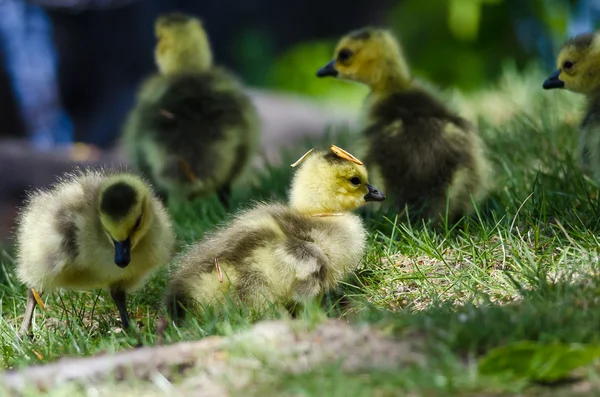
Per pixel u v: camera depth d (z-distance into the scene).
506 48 27.23
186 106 15.06
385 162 12.84
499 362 7.32
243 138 15.45
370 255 11.40
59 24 38.25
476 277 10.34
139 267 10.38
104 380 8.10
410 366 7.53
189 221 13.99
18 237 10.96
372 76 14.81
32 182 23.88
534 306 8.64
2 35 37.62
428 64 27.41
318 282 10.19
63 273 10.29
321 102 33.72
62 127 38.88
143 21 38.91
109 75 38.97
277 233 10.48
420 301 10.22
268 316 9.62
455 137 12.80
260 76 40.66
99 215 9.95
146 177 15.54
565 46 13.89
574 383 7.38
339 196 11.22
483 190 12.86
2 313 11.75
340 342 8.05
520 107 19.52
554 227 11.38
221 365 8.00
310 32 44.19
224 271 10.27
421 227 12.27
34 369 8.40
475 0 26.12
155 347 8.65
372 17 43.16
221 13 43.03
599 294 8.92
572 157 14.41
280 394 7.30
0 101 36.56
